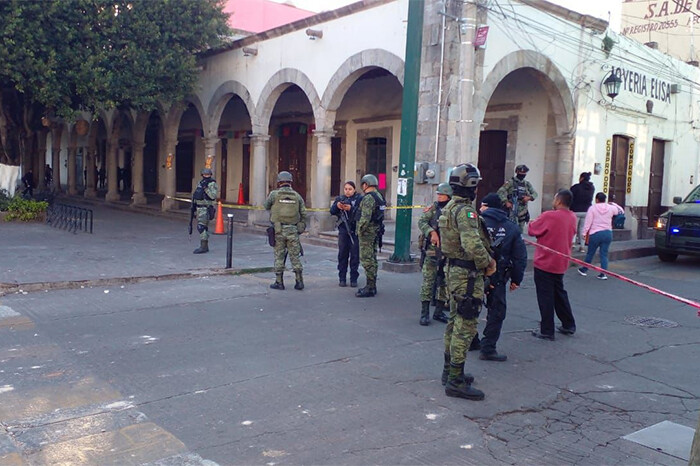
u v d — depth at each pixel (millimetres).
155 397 4988
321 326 7332
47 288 8875
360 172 19422
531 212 15406
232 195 25609
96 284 9250
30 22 14398
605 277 11727
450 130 11766
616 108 16109
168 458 3965
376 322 7578
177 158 28906
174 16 16844
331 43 14570
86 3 15188
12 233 14539
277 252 9344
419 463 3992
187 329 7023
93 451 4035
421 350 6465
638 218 18047
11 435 4250
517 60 12898
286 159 22656
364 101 19094
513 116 15664
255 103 17281
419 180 11914
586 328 7766
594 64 15203
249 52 17031
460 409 4926
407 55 10961
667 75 18438
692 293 10383
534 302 9266
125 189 32375
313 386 5328
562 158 14703
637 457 4168
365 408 4879
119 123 25188
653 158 18891
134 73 16391
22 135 18234
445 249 5238
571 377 5824
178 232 16266
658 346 7008
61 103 15805
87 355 6004
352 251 9688
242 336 6805
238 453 4055
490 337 6234
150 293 8875
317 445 4203
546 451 4238
